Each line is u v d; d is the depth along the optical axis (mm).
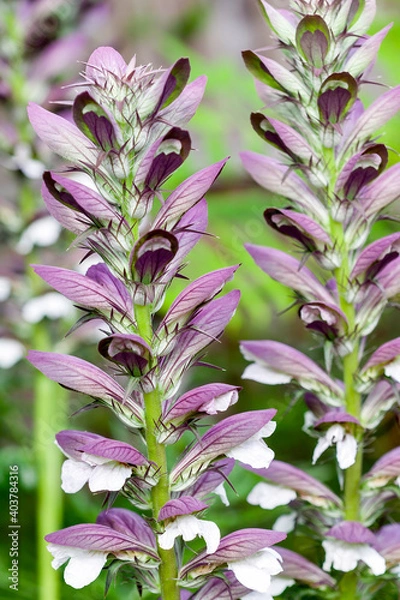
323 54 772
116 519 729
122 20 1811
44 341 1060
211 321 721
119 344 692
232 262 1272
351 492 815
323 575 815
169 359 719
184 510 702
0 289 1050
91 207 694
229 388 702
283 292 1273
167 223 705
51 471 1032
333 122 777
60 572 1001
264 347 813
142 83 703
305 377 816
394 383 788
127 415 719
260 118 781
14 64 1058
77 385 711
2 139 1046
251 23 1940
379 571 778
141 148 703
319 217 799
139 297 704
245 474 1051
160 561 727
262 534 712
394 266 792
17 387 1096
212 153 1363
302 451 1171
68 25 1067
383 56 1411
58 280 699
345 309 800
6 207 1054
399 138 1351
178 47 1599
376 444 1094
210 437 716
